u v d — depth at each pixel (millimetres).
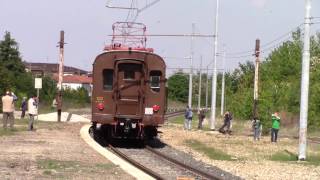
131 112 28562
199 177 18516
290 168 23375
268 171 22016
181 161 24141
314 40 70562
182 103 132625
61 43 48000
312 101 51719
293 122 54625
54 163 18422
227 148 31891
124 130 28531
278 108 54750
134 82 28531
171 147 30453
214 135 42000
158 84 28703
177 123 63812
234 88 101125
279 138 42750
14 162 18281
